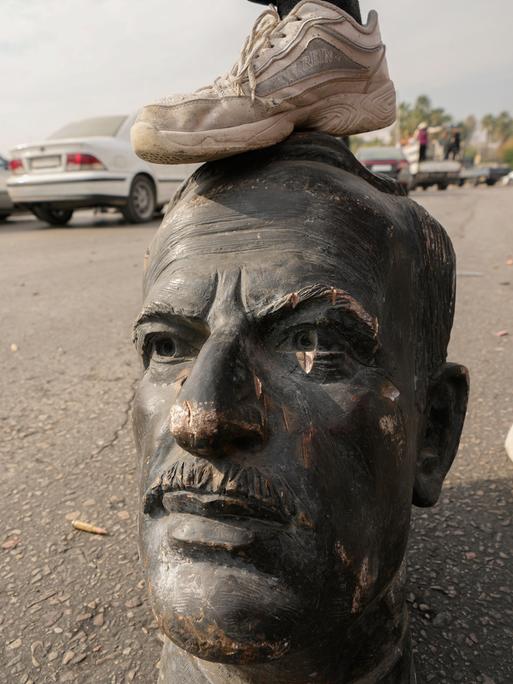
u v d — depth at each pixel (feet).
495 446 9.09
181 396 3.76
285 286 4.18
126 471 8.90
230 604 3.48
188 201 4.96
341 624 3.93
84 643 5.94
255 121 4.79
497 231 28.50
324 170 4.87
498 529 7.23
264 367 4.09
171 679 4.86
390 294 4.61
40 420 10.53
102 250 25.25
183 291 4.36
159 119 4.67
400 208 5.22
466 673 5.39
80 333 14.92
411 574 6.54
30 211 33.76
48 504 8.16
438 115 221.25
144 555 3.91
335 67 5.11
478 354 12.66
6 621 6.23
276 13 5.50
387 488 4.23
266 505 3.63
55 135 32.35
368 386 4.24
